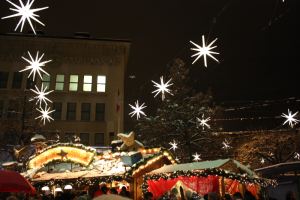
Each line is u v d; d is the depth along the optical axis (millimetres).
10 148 25500
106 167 16422
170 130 35219
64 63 39531
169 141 34719
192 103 36562
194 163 14000
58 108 38250
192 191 13648
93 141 37781
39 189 15914
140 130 36438
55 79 38969
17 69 38250
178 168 13758
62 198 11406
